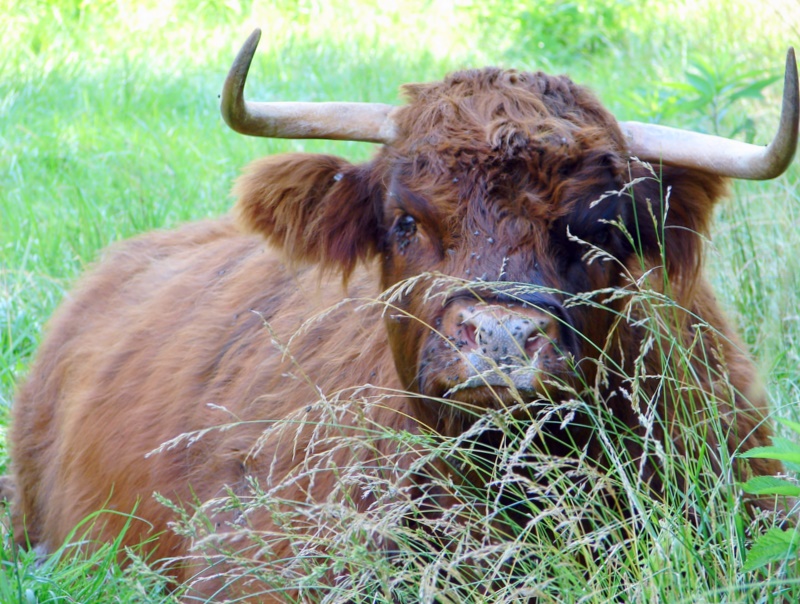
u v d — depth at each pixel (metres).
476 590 9.27
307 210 11.45
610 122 10.73
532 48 39.16
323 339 12.28
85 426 14.70
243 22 42.09
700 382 11.16
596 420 9.70
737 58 27.23
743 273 15.70
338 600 8.98
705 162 10.42
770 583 8.27
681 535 9.07
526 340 8.95
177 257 16.36
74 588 10.98
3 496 16.78
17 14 40.47
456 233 9.77
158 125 29.59
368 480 10.21
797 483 10.02
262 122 10.52
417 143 10.37
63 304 17.23
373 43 38.59
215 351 13.62
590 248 9.84
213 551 11.52
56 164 26.61
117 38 39.53
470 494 9.93
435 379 9.41
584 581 8.88
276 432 11.69
